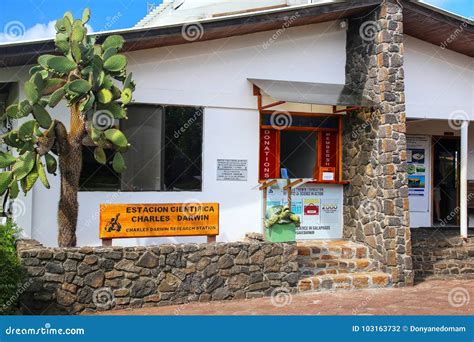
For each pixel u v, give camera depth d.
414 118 12.80
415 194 15.34
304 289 9.86
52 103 7.96
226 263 9.29
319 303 9.09
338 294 9.83
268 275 9.59
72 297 8.23
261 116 11.56
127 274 8.62
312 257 10.88
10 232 9.05
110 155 10.34
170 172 10.78
